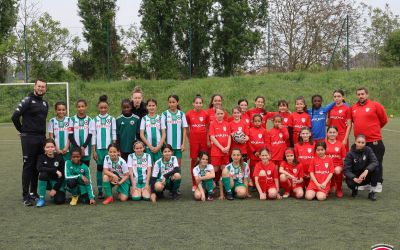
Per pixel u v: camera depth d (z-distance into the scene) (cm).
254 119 732
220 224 509
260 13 2812
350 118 742
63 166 645
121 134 714
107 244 440
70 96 2427
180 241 445
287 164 674
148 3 2666
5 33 2816
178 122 734
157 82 2528
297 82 2470
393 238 447
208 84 2469
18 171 919
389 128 1677
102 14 2759
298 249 415
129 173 669
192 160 746
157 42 2702
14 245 443
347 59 2619
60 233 482
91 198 635
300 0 2859
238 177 670
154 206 616
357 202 621
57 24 2891
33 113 643
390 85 2411
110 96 2442
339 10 2848
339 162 679
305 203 622
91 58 2814
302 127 699
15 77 2948
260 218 534
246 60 2823
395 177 794
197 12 2677
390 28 4203
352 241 438
